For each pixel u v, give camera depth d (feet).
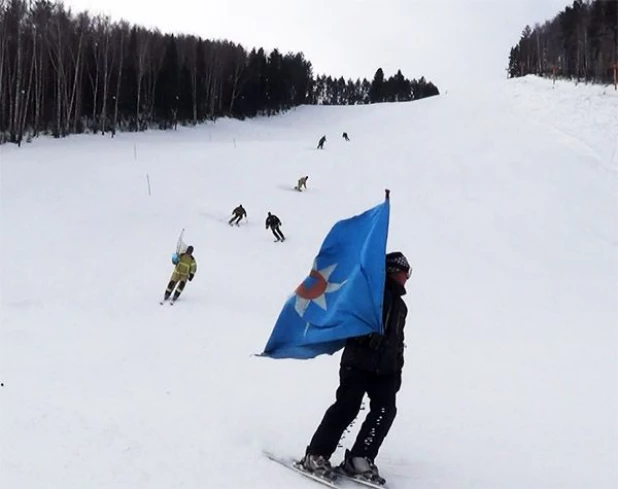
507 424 19.60
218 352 28.86
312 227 84.23
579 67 239.71
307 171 118.83
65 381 19.31
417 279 63.77
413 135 165.48
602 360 34.78
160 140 181.88
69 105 178.50
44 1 186.60
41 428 13.91
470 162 128.16
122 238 69.62
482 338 41.39
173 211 85.46
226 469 12.56
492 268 71.82
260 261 66.33
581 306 57.67
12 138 151.33
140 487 11.32
